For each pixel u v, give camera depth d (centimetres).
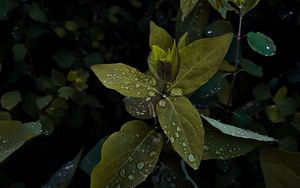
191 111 36
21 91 68
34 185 67
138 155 38
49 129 60
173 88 38
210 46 38
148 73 44
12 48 66
